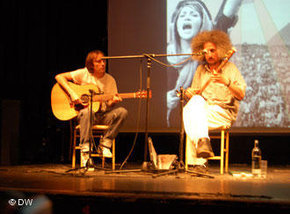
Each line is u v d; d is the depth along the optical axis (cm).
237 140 471
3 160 428
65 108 374
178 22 469
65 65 503
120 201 214
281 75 442
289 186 252
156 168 310
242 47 451
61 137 490
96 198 218
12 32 489
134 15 479
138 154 485
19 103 443
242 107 448
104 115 360
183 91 304
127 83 475
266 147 464
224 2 457
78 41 502
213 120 335
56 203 224
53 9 498
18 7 490
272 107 442
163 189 231
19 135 448
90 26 499
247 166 420
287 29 443
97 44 500
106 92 374
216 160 474
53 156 490
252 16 450
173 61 467
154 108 467
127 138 486
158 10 475
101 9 497
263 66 446
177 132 438
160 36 473
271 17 446
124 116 351
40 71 498
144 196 212
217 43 361
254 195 213
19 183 254
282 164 459
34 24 497
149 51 474
